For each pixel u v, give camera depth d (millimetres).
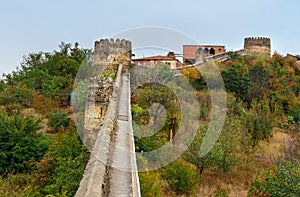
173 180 16219
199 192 16672
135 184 6539
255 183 16234
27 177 16797
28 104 36969
